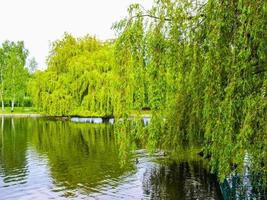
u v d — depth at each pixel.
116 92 11.31
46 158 24.78
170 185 17.50
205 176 18.81
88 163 22.89
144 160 22.92
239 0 7.96
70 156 25.34
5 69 75.12
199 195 15.85
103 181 18.48
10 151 27.66
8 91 73.06
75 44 51.41
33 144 30.97
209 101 8.98
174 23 10.67
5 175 20.05
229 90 8.16
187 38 10.65
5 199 15.96
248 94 8.09
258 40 7.94
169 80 10.93
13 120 55.16
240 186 12.35
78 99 46.09
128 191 16.70
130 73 11.14
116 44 11.23
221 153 8.39
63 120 52.97
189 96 11.79
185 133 12.62
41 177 19.50
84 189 17.19
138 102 11.25
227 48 8.55
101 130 39.91
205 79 9.01
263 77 8.10
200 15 10.20
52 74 49.28
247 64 8.03
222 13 8.50
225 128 8.28
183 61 10.71
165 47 10.79
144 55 11.09
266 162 7.95
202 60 10.12
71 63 46.66
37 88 49.22
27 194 16.59
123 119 11.27
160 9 11.04
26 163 23.17
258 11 7.88
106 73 43.62
